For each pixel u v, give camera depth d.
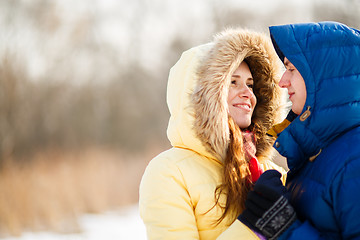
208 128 1.55
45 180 6.63
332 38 1.35
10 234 5.34
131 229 5.66
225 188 1.56
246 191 1.55
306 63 1.35
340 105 1.31
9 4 12.53
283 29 1.41
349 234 1.16
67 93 14.02
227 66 1.59
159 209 1.51
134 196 7.55
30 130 12.14
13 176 6.39
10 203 5.82
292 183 1.40
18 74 11.94
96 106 14.76
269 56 1.83
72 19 14.60
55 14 13.69
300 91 1.42
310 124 1.35
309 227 1.22
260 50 1.78
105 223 5.95
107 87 15.81
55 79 13.62
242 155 1.59
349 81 1.31
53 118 13.05
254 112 1.91
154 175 1.57
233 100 1.76
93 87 14.94
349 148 1.23
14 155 10.77
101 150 10.99
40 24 13.34
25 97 12.13
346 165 1.20
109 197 7.15
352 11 7.99
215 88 1.56
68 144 12.98
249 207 1.34
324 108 1.32
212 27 17.38
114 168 8.43
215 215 1.52
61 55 14.04
